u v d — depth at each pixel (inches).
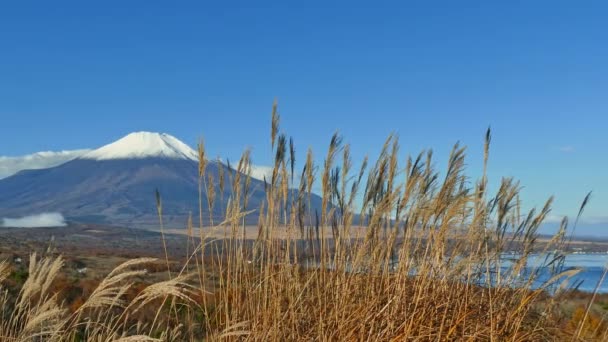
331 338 262.5
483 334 273.9
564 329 295.6
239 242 273.6
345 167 287.9
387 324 265.3
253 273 280.8
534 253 289.0
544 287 277.7
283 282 287.7
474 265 290.8
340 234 284.2
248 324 265.6
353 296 279.3
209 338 263.7
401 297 272.7
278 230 287.0
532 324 289.6
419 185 282.8
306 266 289.9
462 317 264.7
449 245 298.4
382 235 288.0
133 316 299.7
